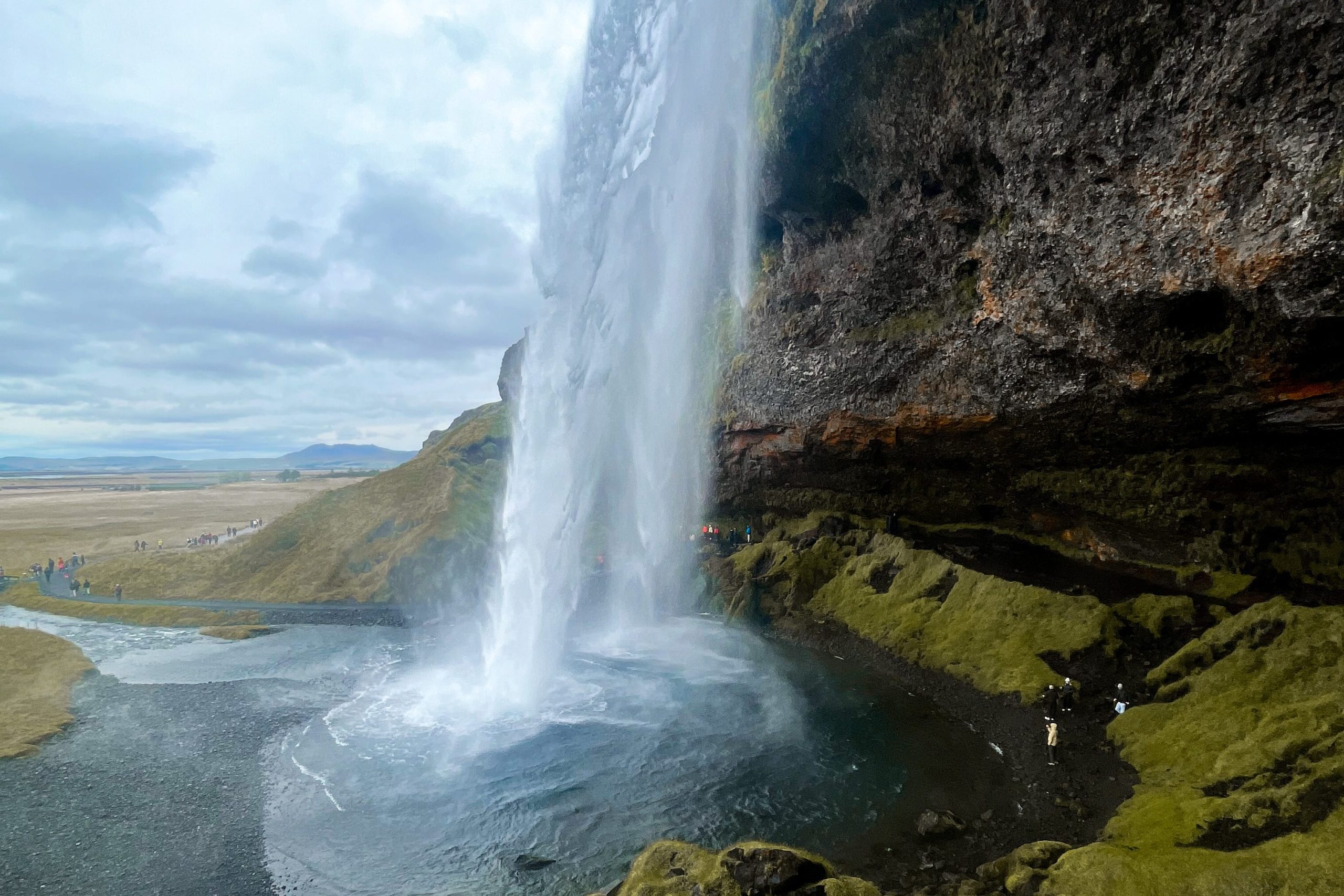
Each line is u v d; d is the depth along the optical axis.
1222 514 26.78
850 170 35.31
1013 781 20.83
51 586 59.41
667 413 56.44
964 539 38.41
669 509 57.88
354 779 23.83
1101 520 31.91
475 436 76.00
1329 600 22.94
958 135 28.34
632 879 16.48
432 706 30.66
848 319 39.38
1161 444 27.58
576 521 45.09
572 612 44.47
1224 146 18.47
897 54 29.03
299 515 64.94
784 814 20.41
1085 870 14.46
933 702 27.39
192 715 30.12
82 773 24.73
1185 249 20.33
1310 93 16.25
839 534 44.44
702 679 32.88
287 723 29.12
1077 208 23.62
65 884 18.34
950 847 17.97
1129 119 20.86
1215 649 22.08
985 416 32.41
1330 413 20.98
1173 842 14.89
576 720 28.36
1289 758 16.05
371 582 54.53
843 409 40.31
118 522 116.06
